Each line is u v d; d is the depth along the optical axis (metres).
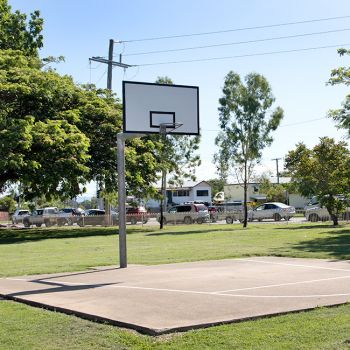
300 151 32.22
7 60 30.38
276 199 72.44
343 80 22.09
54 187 29.92
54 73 32.47
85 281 11.05
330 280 10.22
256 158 35.19
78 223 42.56
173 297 8.65
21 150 27.17
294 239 21.12
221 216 46.28
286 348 5.74
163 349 5.87
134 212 48.31
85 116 32.66
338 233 23.73
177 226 38.47
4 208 78.44
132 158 32.03
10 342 6.39
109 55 36.97
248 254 15.88
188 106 15.27
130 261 15.02
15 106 30.11
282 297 8.45
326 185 30.94
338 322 6.75
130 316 7.29
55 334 6.67
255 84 34.66
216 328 6.59
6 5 34.62
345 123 22.20
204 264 13.66
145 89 14.76
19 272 12.99
